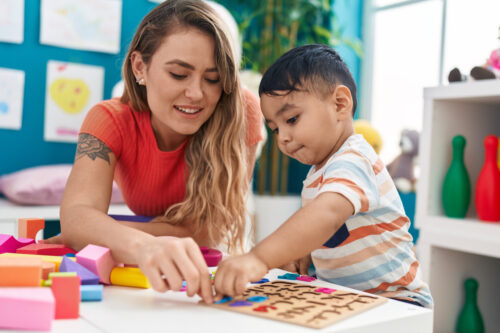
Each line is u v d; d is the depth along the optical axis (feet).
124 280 2.09
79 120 8.31
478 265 5.08
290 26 10.00
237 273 1.87
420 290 2.84
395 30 9.52
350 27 10.19
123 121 3.31
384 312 1.72
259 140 3.92
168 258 1.88
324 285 2.16
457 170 4.71
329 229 2.13
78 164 3.11
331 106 2.77
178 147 3.49
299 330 1.50
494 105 5.24
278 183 10.59
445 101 4.84
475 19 7.91
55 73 8.06
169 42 2.81
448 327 4.88
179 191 3.60
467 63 8.05
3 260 1.75
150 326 1.52
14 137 7.85
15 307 1.47
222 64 2.89
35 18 7.89
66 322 1.56
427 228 4.82
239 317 1.63
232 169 3.41
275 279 2.28
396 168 8.28
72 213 2.69
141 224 3.12
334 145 2.85
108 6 8.39
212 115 3.36
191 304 1.80
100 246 2.28
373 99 10.03
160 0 8.93
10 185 6.91
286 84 2.73
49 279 1.80
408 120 9.20
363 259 2.73
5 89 7.68
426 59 8.82
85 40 8.24
